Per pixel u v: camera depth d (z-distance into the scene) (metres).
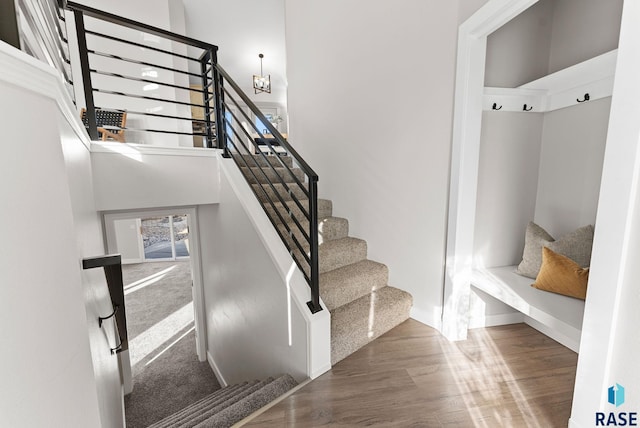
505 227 2.21
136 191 2.20
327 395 1.58
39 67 0.63
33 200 0.63
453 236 1.93
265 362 2.17
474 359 1.86
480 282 2.00
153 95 4.38
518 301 1.74
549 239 2.01
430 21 1.94
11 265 0.56
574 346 1.93
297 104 3.35
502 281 1.97
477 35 1.70
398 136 2.28
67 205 0.77
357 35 2.53
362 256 2.64
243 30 6.10
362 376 1.72
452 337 2.04
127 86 4.21
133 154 2.16
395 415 1.45
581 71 1.71
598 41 1.79
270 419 1.43
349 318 1.99
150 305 5.12
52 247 0.69
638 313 0.98
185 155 2.39
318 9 2.91
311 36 3.04
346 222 2.81
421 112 2.08
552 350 1.94
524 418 1.42
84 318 0.84
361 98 2.57
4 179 0.54
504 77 2.03
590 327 1.13
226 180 2.42
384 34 2.30
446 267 2.03
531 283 1.94
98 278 1.44
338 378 1.70
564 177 2.03
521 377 1.69
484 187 2.12
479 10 1.59
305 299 1.74
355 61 2.58
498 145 2.10
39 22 0.96
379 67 2.37
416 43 2.06
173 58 4.57
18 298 0.58
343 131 2.79
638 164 0.96
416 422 1.41
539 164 2.20
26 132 0.61
